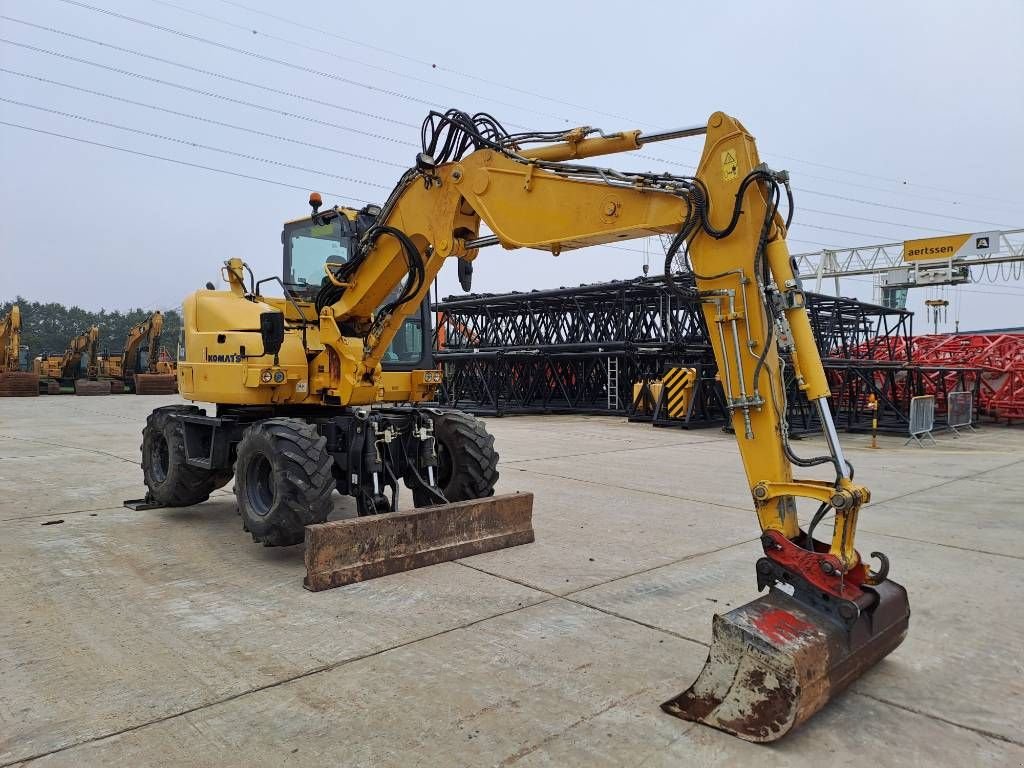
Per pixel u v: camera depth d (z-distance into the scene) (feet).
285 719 9.87
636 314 63.57
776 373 11.53
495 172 15.55
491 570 16.84
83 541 19.40
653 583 15.93
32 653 12.03
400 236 17.72
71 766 8.68
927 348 67.46
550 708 10.27
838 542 10.66
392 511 18.66
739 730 9.57
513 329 74.43
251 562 17.48
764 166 11.37
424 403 24.57
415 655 12.03
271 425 17.56
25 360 113.50
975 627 13.70
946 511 24.14
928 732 9.82
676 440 45.27
